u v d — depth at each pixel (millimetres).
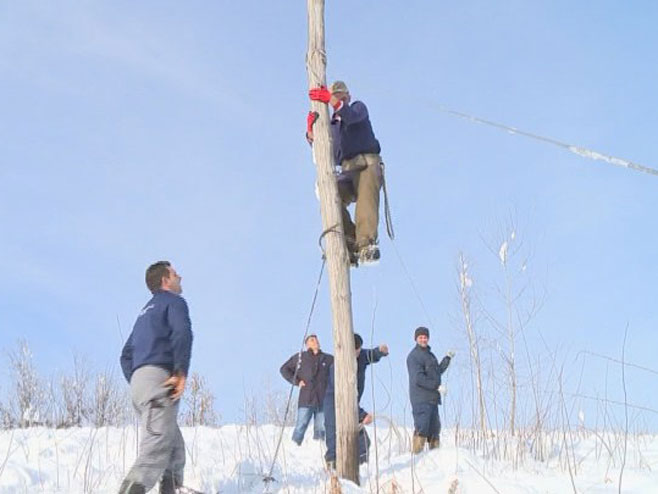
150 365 5453
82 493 6102
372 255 6520
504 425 8516
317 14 6750
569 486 6359
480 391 8648
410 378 9102
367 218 6535
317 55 6695
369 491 5945
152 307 5559
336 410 6359
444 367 9273
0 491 6020
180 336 5441
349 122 6582
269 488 6074
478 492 5973
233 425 10898
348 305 6430
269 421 11102
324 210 6531
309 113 6703
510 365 8594
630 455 8086
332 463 7594
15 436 8758
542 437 8336
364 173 6637
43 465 7215
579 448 8539
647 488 6242
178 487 5633
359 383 8078
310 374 10484
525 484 6434
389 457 7812
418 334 9336
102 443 8695
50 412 11211
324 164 6559
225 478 6387
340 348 6379
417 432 8930
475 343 8711
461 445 8594
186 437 9438
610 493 6066
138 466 5266
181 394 5414
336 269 6441
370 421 6617
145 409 5391
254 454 8016
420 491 5957
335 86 6641
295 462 7867
